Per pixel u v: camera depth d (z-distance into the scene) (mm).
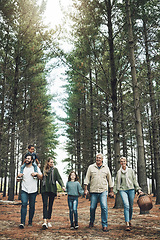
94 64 11453
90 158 17453
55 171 5902
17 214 8539
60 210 10164
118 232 5074
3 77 14289
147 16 10438
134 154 24016
